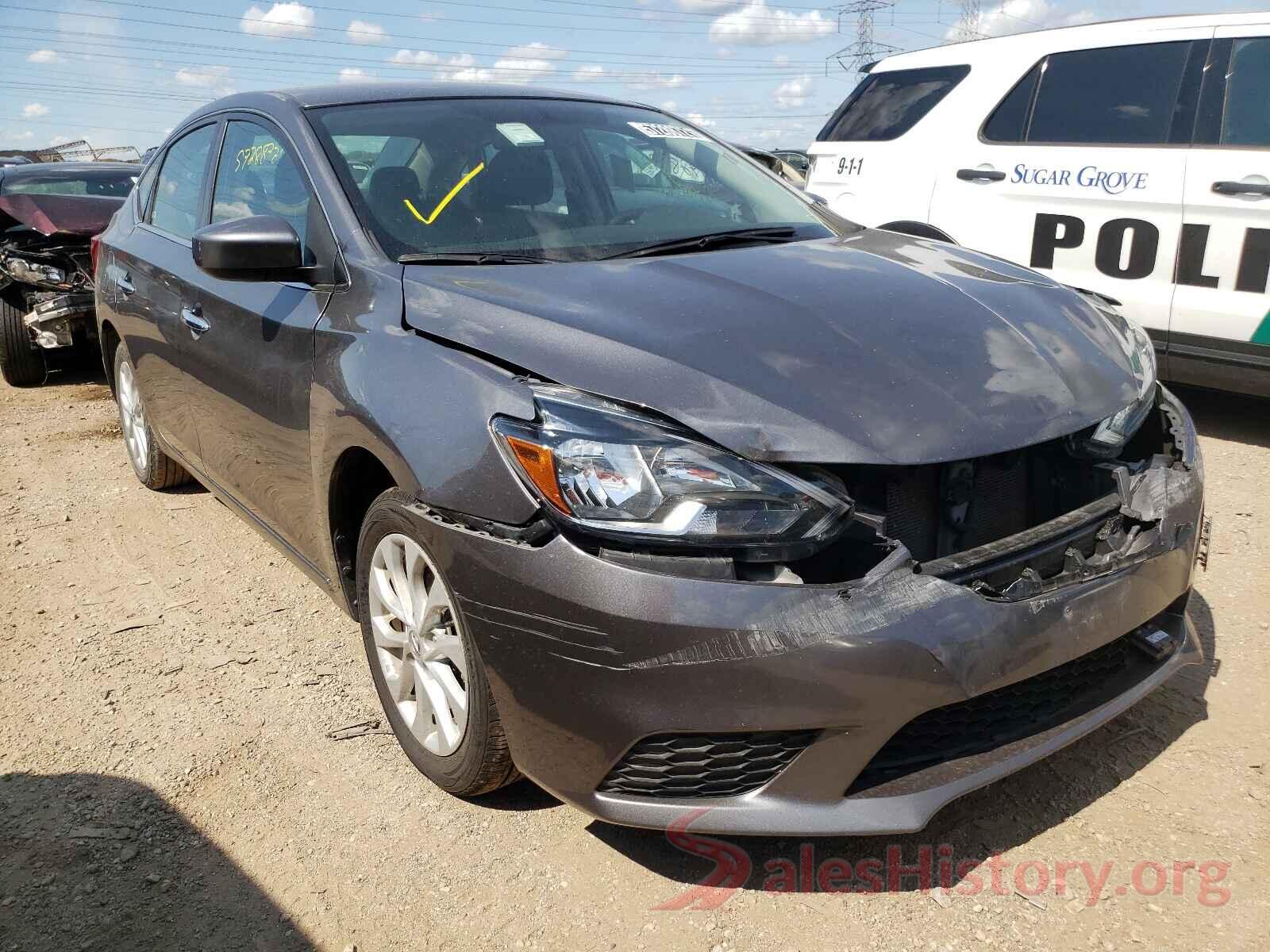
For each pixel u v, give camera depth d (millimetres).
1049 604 1984
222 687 3041
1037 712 2156
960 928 2023
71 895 2207
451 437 2105
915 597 1879
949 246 3111
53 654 3281
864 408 1998
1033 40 5555
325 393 2543
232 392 3148
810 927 2043
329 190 2842
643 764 1957
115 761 2684
